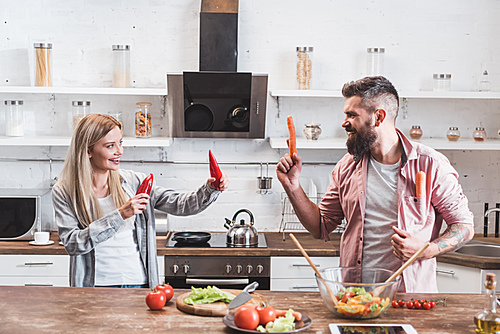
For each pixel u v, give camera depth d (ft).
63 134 14.64
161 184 14.83
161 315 6.90
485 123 15.02
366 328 6.38
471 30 14.73
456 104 14.97
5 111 13.97
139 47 14.48
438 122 14.97
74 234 9.05
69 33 14.38
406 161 8.67
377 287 6.68
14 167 14.67
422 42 14.71
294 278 12.87
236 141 14.83
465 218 8.63
